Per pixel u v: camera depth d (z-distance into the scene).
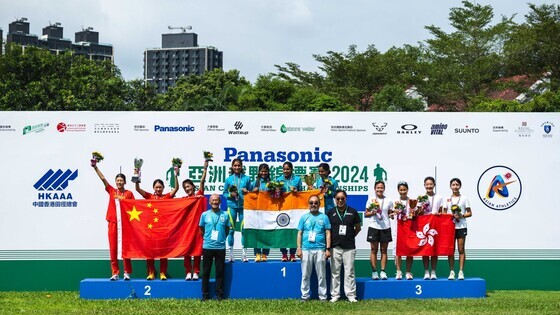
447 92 46.69
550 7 45.72
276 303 12.84
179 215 13.83
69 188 14.97
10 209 14.89
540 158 15.23
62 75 41.97
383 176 15.15
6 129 14.93
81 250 14.95
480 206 15.18
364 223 15.11
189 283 13.53
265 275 13.50
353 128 15.16
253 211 13.84
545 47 44.31
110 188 14.19
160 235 13.77
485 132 15.22
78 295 13.98
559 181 15.24
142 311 12.11
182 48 132.00
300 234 13.34
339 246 13.21
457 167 15.19
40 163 14.95
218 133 15.12
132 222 13.81
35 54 41.50
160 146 15.08
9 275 14.84
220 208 14.53
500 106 38.34
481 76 46.78
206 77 54.75
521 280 15.17
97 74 43.25
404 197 14.09
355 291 13.29
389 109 44.78
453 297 13.64
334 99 41.53
